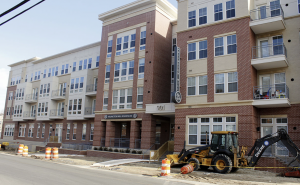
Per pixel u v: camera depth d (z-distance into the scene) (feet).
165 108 86.28
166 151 90.48
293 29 71.36
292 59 70.38
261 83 73.97
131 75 100.32
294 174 49.75
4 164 59.67
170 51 104.53
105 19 113.70
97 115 107.24
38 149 122.72
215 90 74.95
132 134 95.50
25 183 36.78
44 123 144.66
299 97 67.62
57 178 42.06
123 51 104.73
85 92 120.88
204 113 75.51
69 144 117.39
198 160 57.41
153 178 46.93
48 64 154.71
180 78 81.92
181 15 85.81
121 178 44.96
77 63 137.39
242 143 67.46
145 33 99.40
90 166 65.51
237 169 57.52
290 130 67.26
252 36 73.46
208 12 80.79
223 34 76.02
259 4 77.20
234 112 70.44
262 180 45.73
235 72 72.59
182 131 78.54
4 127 173.68
